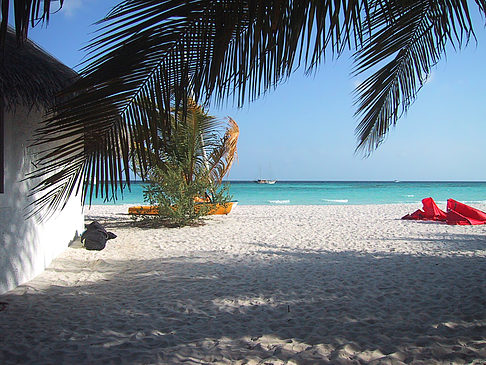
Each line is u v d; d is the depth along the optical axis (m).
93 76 1.97
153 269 5.70
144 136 2.28
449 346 2.82
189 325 3.42
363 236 9.27
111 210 18.16
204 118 10.95
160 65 2.12
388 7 2.46
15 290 4.46
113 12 1.86
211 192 11.78
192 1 1.94
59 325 3.39
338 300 4.10
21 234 4.77
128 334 3.20
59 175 2.32
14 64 3.44
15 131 4.62
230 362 2.67
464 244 7.78
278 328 3.32
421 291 4.35
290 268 5.76
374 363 2.59
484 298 3.97
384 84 3.90
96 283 4.88
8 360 2.71
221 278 5.14
